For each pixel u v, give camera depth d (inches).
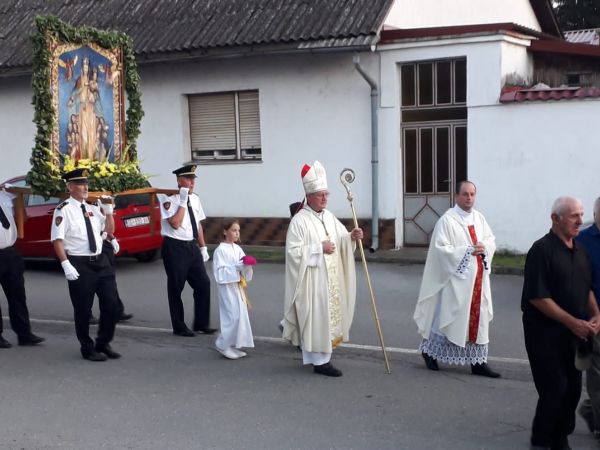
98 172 353.7
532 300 194.2
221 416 238.1
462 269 268.8
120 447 213.8
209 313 354.0
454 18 675.4
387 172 561.0
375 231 561.9
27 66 647.8
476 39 519.5
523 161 515.2
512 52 541.0
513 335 332.5
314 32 546.0
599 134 490.3
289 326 283.1
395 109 554.3
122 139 381.7
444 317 272.2
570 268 193.2
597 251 199.9
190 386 270.1
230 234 306.8
